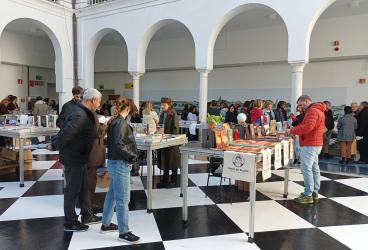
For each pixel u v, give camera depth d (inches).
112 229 136.9
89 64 428.1
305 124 167.0
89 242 127.6
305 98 174.2
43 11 385.7
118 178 124.2
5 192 192.1
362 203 176.9
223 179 224.2
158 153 205.9
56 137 130.7
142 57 380.5
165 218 153.5
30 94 534.9
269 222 149.2
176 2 340.2
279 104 333.4
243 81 462.3
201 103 332.2
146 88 557.6
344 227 144.1
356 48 368.2
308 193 175.5
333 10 347.9
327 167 268.5
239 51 449.7
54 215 155.9
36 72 546.6
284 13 272.8
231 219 152.8
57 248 122.5
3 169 234.7
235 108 346.0
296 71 273.1
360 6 333.4
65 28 418.0
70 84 428.1
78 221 140.6
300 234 136.4
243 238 132.3
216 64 471.2
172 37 503.8
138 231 138.6
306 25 262.2
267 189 202.2
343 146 288.8
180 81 522.3
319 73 405.1
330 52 384.2
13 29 468.8
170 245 125.6
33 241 128.1
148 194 159.9
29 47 516.7
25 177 226.4
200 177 230.7
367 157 287.0
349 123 282.5
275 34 419.5
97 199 180.5
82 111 130.8
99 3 399.2
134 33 377.4
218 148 140.2
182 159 145.9
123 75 573.9
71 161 132.6
